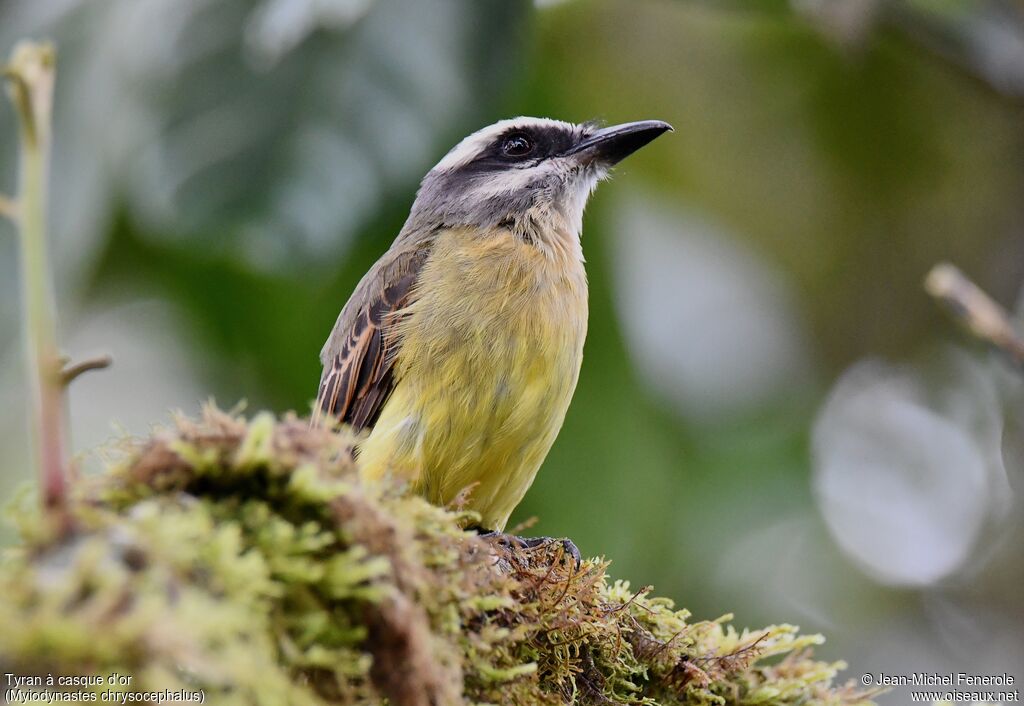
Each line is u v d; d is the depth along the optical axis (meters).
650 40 15.24
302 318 13.34
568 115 13.00
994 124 15.80
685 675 6.82
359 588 4.57
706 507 14.41
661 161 15.40
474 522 9.27
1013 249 15.90
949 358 16.69
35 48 4.08
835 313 16.25
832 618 15.76
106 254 13.30
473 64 10.86
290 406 13.59
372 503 4.77
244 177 10.52
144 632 3.75
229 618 4.00
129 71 10.64
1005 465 16.66
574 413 12.70
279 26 9.46
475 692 5.33
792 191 15.88
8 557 4.16
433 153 11.59
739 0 13.20
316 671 4.61
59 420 4.05
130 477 4.62
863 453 16.91
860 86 15.66
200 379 13.95
